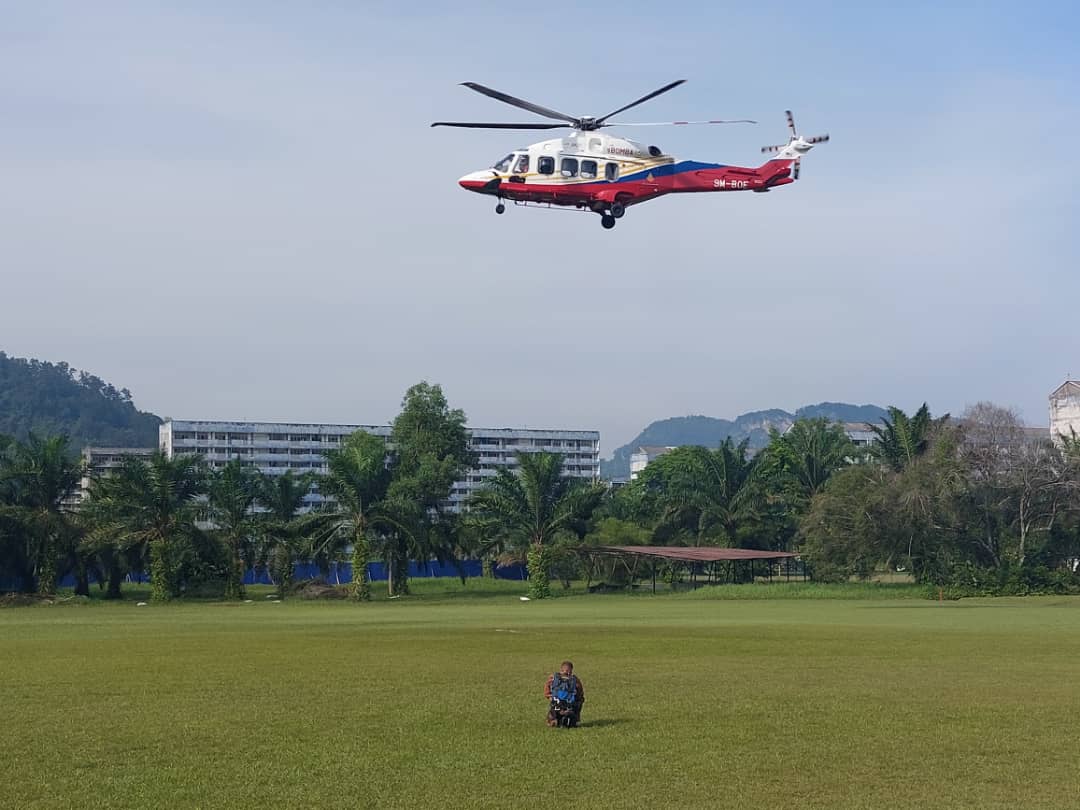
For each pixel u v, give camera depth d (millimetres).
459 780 17672
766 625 49781
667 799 16562
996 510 92438
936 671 30672
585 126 52906
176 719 22828
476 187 51875
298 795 16750
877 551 93312
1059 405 162750
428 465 103688
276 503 101062
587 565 98750
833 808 16078
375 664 32625
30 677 29391
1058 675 29734
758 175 54469
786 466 120688
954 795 16797
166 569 82938
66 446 88000
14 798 16516
